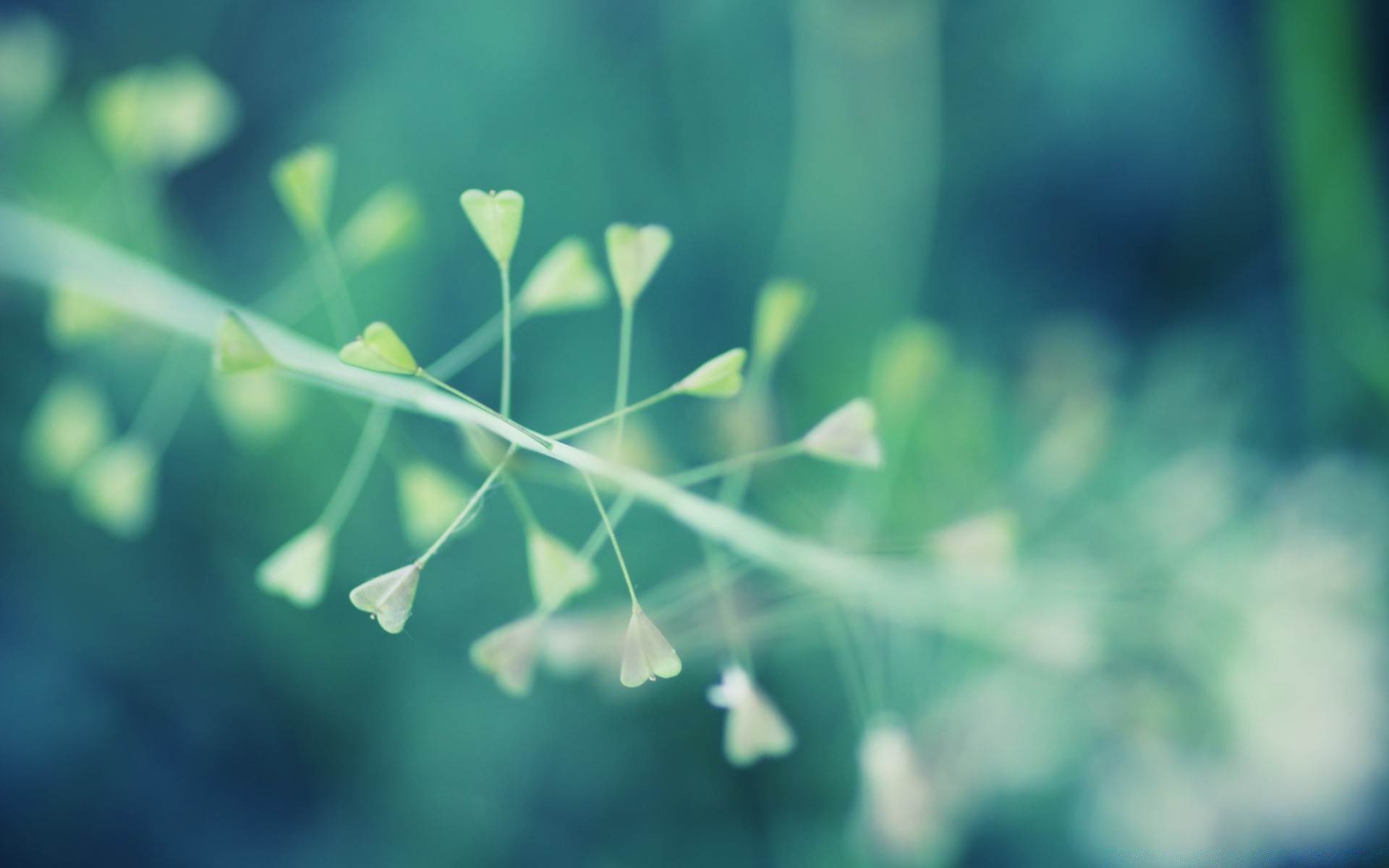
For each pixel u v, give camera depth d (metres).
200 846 0.44
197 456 0.45
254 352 0.27
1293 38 0.46
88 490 0.35
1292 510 0.42
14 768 0.44
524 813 0.44
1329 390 0.47
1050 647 0.35
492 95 0.49
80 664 0.45
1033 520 0.41
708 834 0.44
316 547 0.30
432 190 0.48
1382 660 0.38
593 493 0.28
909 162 0.49
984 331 0.51
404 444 0.32
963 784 0.39
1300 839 0.40
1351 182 0.46
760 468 0.41
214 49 0.49
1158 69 0.51
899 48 0.47
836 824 0.42
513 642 0.29
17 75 0.42
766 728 0.29
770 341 0.31
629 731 0.44
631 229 0.28
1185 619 0.36
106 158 0.47
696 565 0.43
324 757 0.45
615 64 0.49
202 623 0.45
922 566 0.32
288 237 0.47
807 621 0.36
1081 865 0.41
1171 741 0.38
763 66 0.49
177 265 0.46
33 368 0.46
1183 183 0.52
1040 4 0.51
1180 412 0.48
